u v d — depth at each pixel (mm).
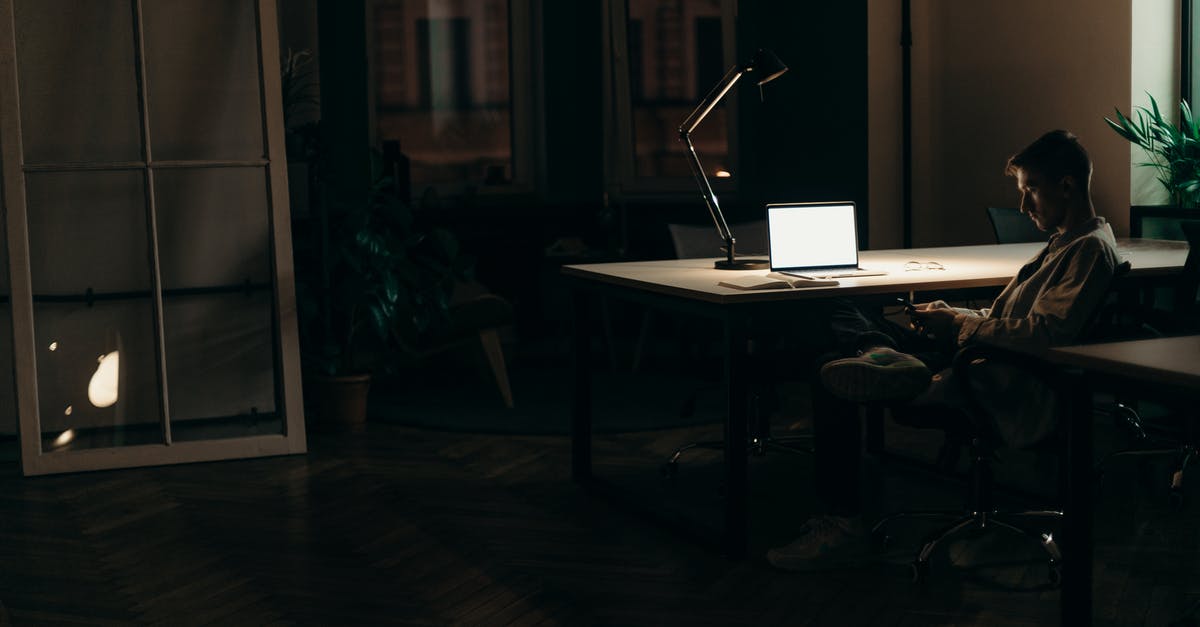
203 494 4008
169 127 4438
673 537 3504
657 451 4574
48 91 4324
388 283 4871
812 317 4008
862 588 3061
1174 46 5383
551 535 3531
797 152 6449
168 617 2902
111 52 4367
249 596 3039
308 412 5180
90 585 3133
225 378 4535
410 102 6996
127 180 4406
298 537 3529
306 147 5027
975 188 6059
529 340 7074
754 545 3408
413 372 6145
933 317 3283
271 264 4535
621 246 7141
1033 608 2908
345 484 4125
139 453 4355
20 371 4234
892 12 6051
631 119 7250
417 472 4281
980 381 3021
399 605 2969
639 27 7191
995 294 3883
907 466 4188
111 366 4418
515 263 6988
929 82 6219
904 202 6180
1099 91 5434
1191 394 2010
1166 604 2914
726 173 6598
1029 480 4020
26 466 4234
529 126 7258
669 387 5734
